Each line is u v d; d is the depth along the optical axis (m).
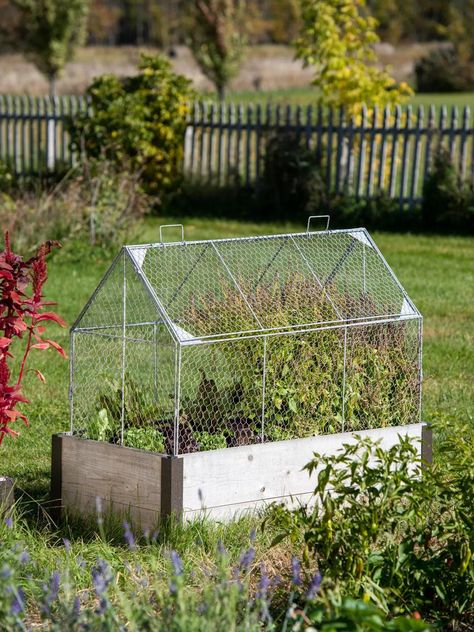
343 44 18.44
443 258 13.98
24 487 5.89
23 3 36.09
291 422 5.70
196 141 20.12
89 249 13.66
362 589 4.00
